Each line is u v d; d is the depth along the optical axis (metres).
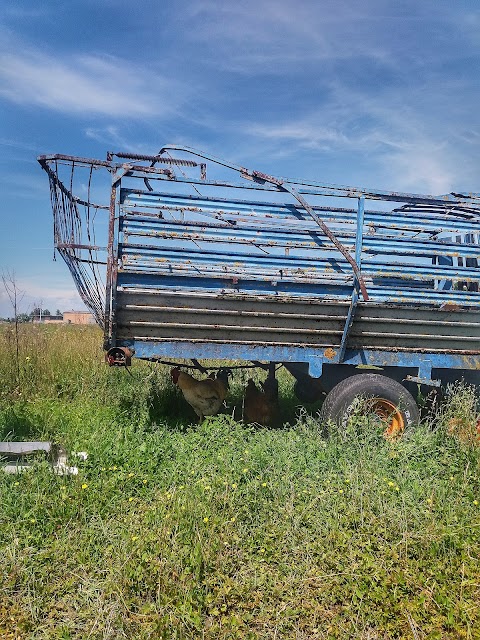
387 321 7.27
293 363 8.06
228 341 6.94
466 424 6.79
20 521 4.67
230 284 6.74
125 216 6.48
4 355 10.52
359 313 7.16
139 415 7.95
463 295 7.46
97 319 7.14
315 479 5.51
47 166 6.68
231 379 9.76
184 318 6.75
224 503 4.89
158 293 6.59
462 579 4.12
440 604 3.86
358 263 7.09
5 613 3.74
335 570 4.21
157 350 6.77
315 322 7.09
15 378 9.95
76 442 6.34
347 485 5.24
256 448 5.98
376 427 6.91
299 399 9.24
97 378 9.96
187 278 6.62
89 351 11.10
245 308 6.83
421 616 3.77
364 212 7.14
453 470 5.82
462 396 7.46
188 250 6.62
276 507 4.97
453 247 7.48
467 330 7.58
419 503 5.09
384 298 7.13
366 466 5.66
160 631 3.48
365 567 4.12
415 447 6.26
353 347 7.32
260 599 3.91
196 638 3.53
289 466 5.70
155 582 3.94
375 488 5.17
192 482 5.39
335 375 7.69
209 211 6.72
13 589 3.96
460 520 4.80
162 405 8.63
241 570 4.21
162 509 4.78
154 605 3.71
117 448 5.96
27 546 4.41
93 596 3.89
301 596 3.94
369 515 4.80
